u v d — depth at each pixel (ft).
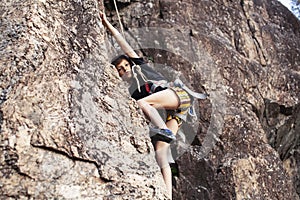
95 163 7.80
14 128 7.42
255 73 18.33
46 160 7.38
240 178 14.61
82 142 7.89
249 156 15.29
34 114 7.68
